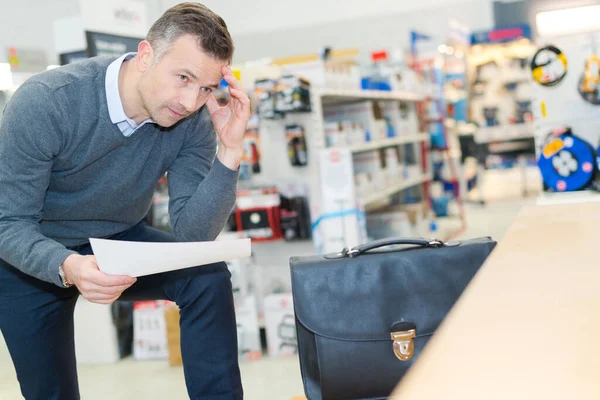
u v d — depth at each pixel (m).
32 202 1.77
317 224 3.96
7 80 5.82
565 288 0.96
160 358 4.22
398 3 9.51
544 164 3.45
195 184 2.00
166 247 1.60
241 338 4.05
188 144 2.00
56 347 2.00
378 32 9.56
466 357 0.70
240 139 1.90
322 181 3.88
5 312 1.95
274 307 4.07
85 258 1.67
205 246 1.65
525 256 1.22
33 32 8.69
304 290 1.58
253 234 4.19
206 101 1.90
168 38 1.68
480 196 9.00
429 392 0.61
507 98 9.34
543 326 0.79
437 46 8.88
